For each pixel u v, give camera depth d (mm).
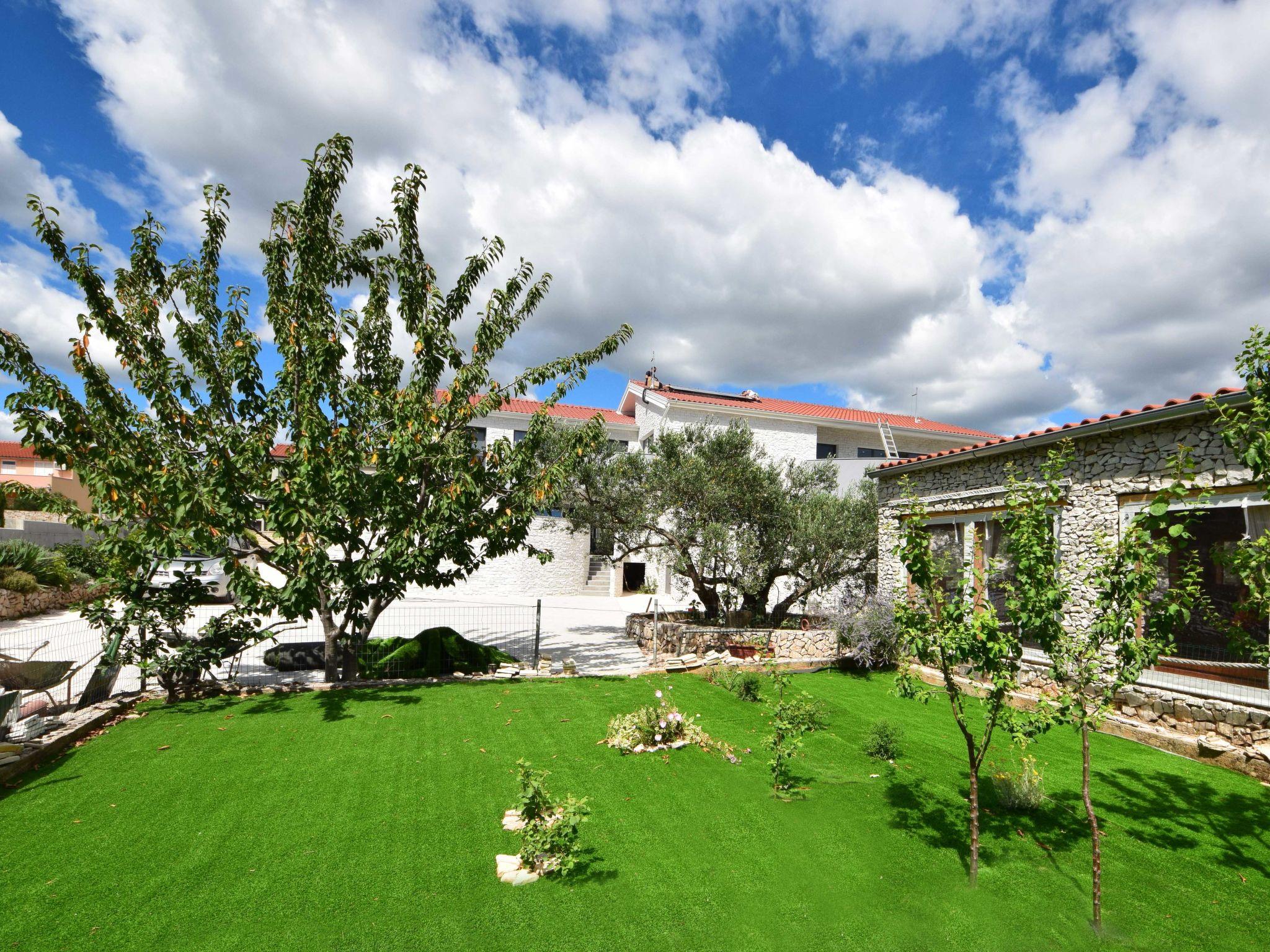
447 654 11820
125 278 9102
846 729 8742
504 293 11094
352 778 6359
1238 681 7531
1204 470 7727
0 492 7727
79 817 5406
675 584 22297
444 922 4016
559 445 15250
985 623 4418
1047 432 9531
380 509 9844
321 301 9852
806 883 4625
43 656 12250
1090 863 5051
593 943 3842
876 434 26781
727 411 24172
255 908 4125
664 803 5988
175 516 8414
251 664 12641
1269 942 4020
